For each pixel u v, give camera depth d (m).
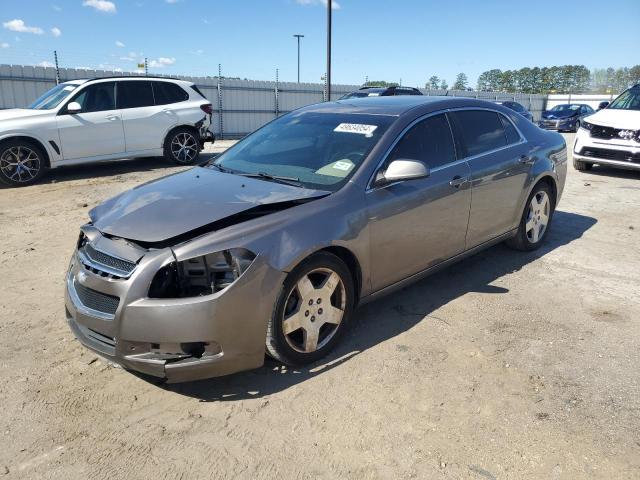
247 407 2.99
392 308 4.23
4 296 4.45
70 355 3.53
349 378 3.26
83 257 3.18
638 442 2.70
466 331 3.85
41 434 2.77
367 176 3.62
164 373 2.86
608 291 4.59
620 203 7.94
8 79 16.69
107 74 18.86
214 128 22.61
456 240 4.38
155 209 3.23
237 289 2.88
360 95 15.68
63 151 9.65
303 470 2.53
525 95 39.34
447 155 4.27
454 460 2.58
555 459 2.58
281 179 3.73
